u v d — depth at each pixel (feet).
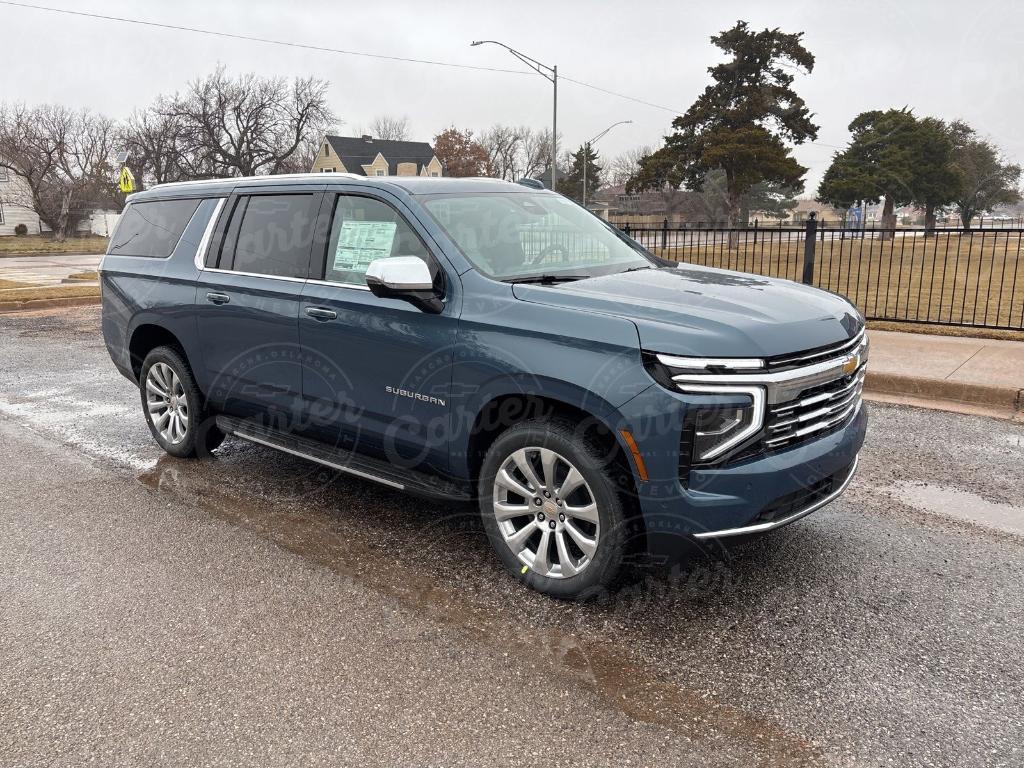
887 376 22.80
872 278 59.36
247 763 7.85
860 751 7.88
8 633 10.36
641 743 8.06
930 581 11.49
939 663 9.41
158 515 14.40
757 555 12.41
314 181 14.23
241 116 214.28
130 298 17.30
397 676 9.30
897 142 173.06
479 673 9.35
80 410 22.35
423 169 267.39
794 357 9.90
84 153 193.06
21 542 13.24
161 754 8.00
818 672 9.26
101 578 11.91
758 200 217.15
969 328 31.09
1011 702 8.63
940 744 7.96
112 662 9.66
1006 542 12.81
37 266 88.43
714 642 9.95
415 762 7.84
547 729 8.30
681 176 145.59
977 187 173.47
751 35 139.33
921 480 15.71
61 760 7.93
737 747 7.98
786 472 9.86
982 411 20.79
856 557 12.31
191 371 16.67
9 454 18.19
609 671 9.35
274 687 9.11
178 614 10.80
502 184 14.60
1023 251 97.30
